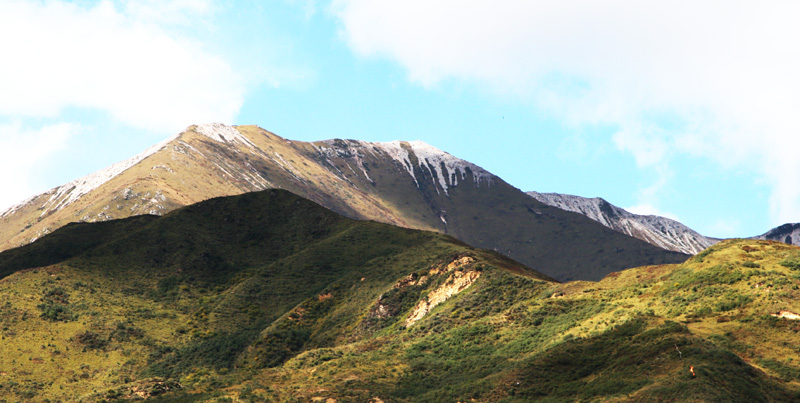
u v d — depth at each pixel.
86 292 155.50
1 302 141.00
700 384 68.81
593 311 101.00
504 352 95.88
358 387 89.12
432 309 128.00
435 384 90.12
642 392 71.00
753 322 86.00
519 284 122.44
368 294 150.38
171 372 129.62
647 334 84.00
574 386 78.44
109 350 135.62
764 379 73.56
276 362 131.62
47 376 123.56
